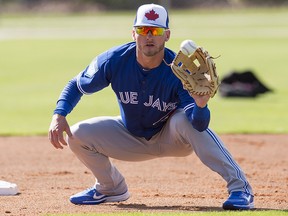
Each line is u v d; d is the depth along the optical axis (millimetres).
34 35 104000
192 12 171750
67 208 15586
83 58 71375
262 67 62062
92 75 15094
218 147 15039
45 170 21812
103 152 15852
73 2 184000
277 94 45531
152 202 16484
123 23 129500
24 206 15828
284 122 33219
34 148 26297
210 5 186875
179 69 13852
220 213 14219
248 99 43469
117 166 22469
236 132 30078
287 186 18891
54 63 67375
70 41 92000
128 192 16625
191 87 13891
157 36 14234
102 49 80000
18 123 33531
